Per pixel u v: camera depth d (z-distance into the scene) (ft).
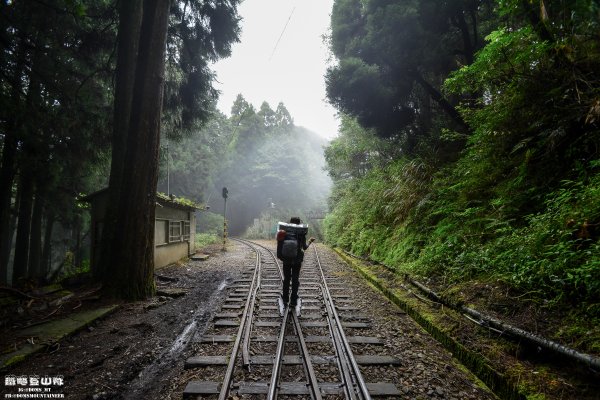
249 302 20.12
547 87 18.28
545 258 13.33
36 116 30.37
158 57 23.62
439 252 21.24
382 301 20.77
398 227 31.71
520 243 15.33
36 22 30.91
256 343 13.96
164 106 37.99
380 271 28.32
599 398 8.20
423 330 15.38
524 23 23.26
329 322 16.34
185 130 43.45
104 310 18.52
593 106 14.35
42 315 17.43
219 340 14.17
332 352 13.08
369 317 17.52
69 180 41.83
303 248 19.10
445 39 33.63
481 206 21.06
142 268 22.15
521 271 13.92
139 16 28.94
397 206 32.37
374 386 10.31
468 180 23.06
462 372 11.30
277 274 30.94
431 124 40.40
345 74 35.12
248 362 11.82
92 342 14.64
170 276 30.22
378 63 35.70
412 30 30.68
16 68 30.22
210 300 21.83
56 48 32.68
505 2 18.21
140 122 22.89
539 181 17.75
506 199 18.67
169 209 37.37
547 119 17.88
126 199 22.82
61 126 33.30
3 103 26.68
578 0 14.69
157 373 11.78
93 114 35.27
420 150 36.83
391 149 47.91
